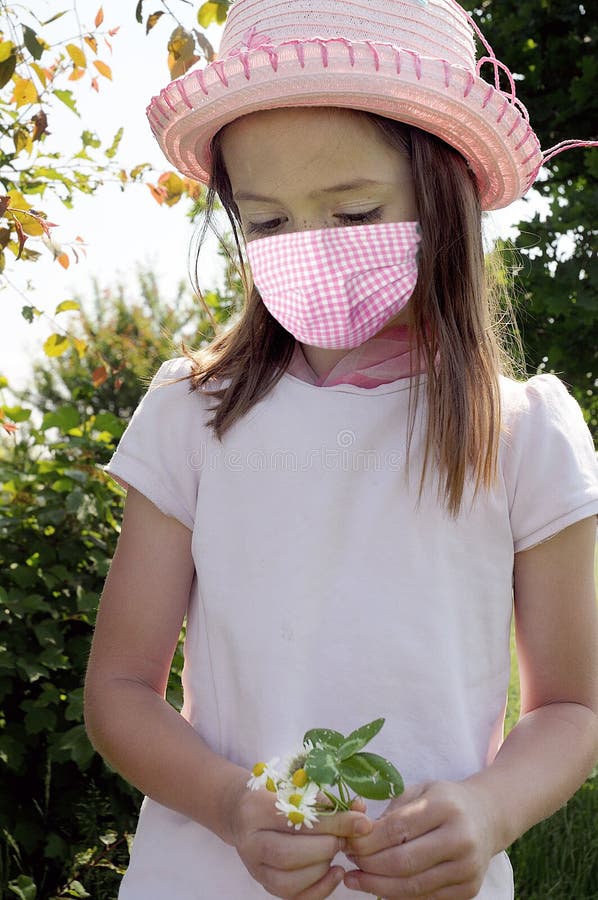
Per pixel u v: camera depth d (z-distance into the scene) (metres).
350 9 1.37
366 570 1.35
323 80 1.29
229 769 1.26
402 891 1.12
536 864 2.63
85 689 1.44
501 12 5.16
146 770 1.31
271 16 1.39
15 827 2.60
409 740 1.32
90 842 2.61
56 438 3.18
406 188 1.38
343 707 1.32
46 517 2.73
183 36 2.23
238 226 1.59
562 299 4.43
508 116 1.40
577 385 4.73
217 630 1.40
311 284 1.36
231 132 1.40
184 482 1.47
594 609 1.38
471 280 1.45
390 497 1.37
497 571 1.37
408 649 1.33
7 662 2.59
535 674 1.38
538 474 1.37
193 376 1.52
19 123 2.48
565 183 5.13
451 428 1.36
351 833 1.12
